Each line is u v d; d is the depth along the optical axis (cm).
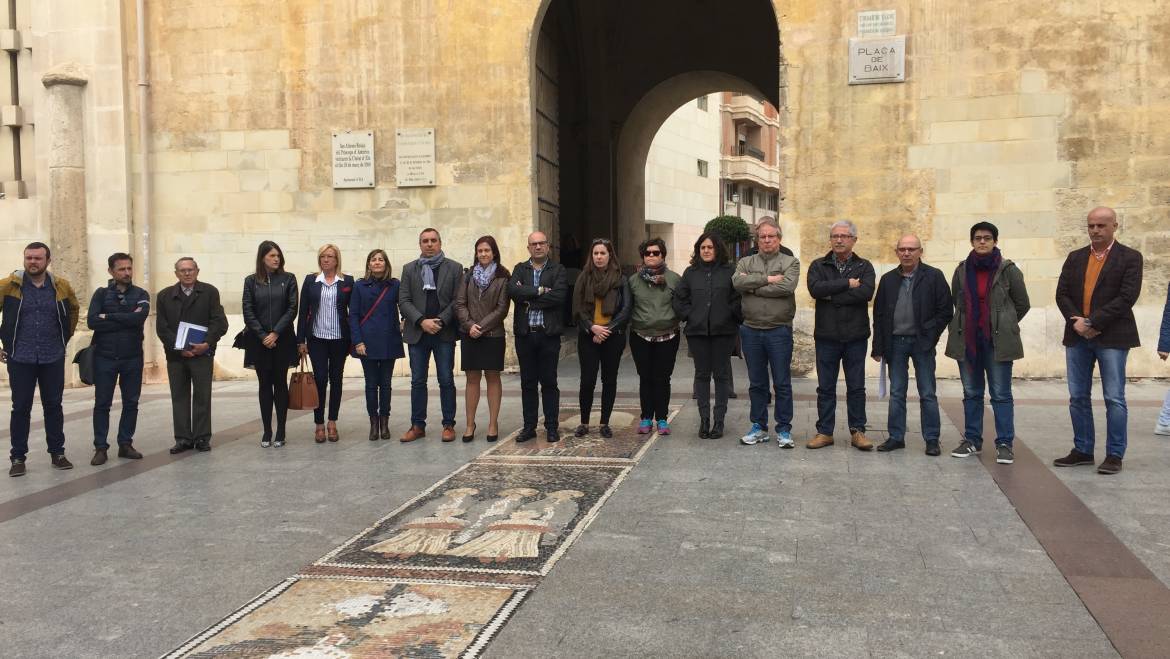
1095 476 655
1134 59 1137
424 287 829
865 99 1205
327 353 850
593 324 813
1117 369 663
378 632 388
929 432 739
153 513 600
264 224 1364
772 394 1093
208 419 824
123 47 1367
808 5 1214
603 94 2064
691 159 3831
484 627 391
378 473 705
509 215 1304
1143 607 404
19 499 647
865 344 764
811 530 530
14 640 388
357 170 1334
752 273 784
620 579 450
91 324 777
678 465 707
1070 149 1157
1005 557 477
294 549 512
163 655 369
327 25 1339
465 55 1308
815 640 374
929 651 362
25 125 1420
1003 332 699
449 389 833
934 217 1193
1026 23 1160
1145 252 1145
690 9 2016
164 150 1383
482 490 638
